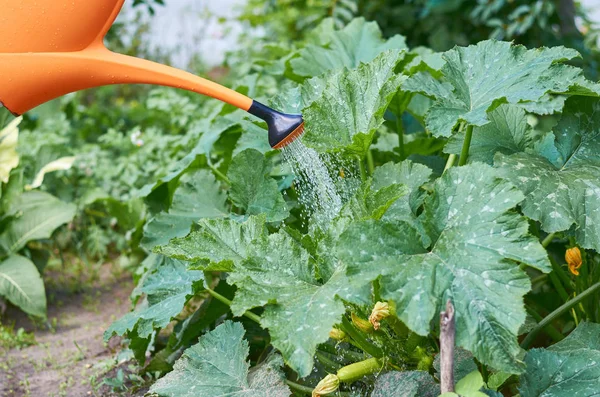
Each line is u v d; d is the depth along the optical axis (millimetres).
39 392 2354
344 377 1827
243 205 2148
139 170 3510
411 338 1807
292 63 2701
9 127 3061
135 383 2285
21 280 2844
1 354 2617
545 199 1833
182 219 2266
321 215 2021
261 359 2123
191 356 1911
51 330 2803
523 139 2035
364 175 2012
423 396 1747
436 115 1913
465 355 1816
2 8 1814
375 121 1874
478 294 1623
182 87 1889
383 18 4105
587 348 1790
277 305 1720
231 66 4547
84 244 3453
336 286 1707
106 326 2785
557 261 2260
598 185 1837
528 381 1739
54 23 1829
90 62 1858
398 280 1649
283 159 2324
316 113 1901
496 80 1920
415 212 1929
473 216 1706
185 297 1965
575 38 3742
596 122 1955
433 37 4000
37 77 1851
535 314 2074
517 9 3637
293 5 4441
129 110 4188
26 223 2996
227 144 2531
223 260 1796
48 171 3154
